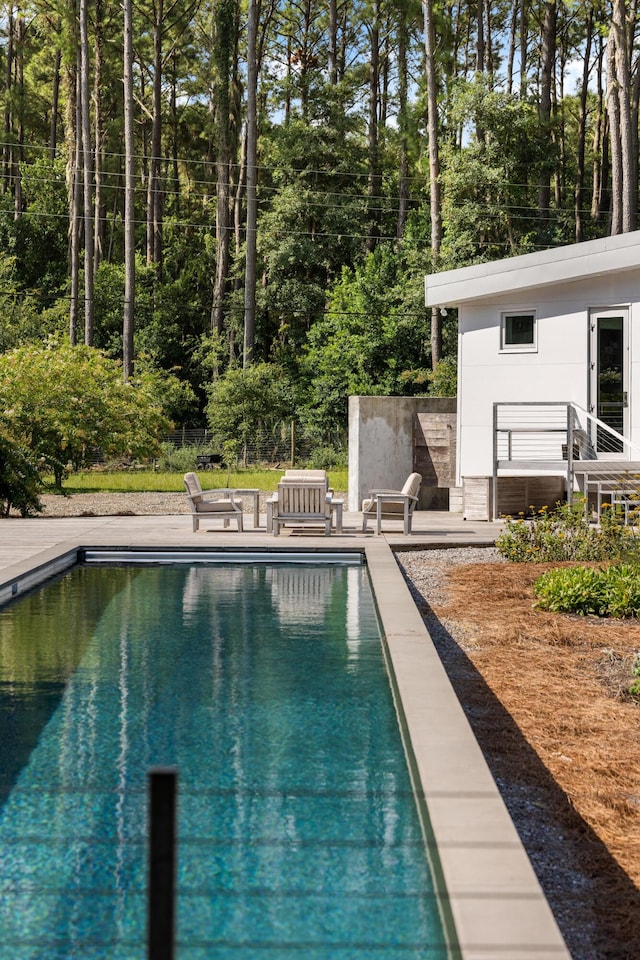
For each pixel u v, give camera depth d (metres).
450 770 4.08
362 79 53.44
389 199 51.72
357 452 19.28
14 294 51.84
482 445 18.84
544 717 5.85
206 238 57.09
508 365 18.53
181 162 60.38
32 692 6.22
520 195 42.62
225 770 4.71
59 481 23.41
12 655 7.31
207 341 47.97
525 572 11.05
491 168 41.00
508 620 8.62
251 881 3.49
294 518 14.32
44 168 56.84
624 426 17.33
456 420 19.36
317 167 48.94
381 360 43.22
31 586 10.54
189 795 4.36
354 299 44.09
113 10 50.72
